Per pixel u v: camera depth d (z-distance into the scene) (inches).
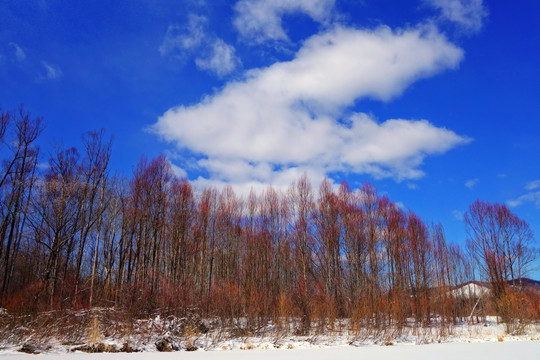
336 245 1336.1
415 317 1092.5
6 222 996.6
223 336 803.4
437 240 1497.3
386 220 1406.3
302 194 1434.5
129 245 1210.0
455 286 1611.7
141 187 1209.4
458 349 715.4
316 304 909.8
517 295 1195.9
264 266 1245.1
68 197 1027.9
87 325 714.2
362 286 1213.7
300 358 563.2
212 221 1419.8
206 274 1347.2
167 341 687.1
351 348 729.6
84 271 1286.9
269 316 898.7
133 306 802.2
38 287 833.5
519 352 663.8
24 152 1021.2
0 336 603.2
